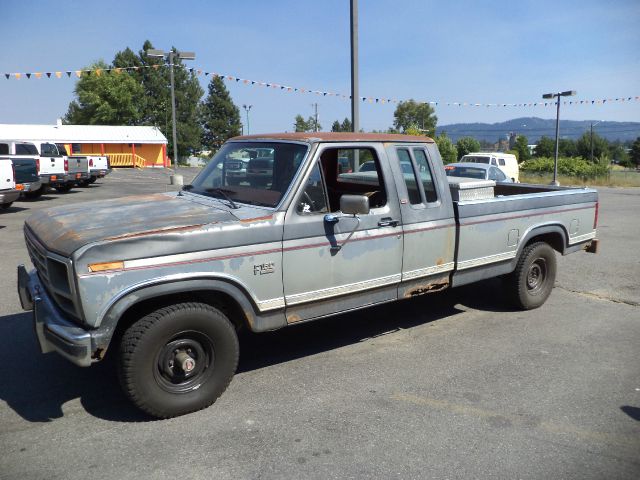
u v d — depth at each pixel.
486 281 7.74
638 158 89.69
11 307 6.13
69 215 4.11
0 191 13.37
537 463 3.30
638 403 4.12
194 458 3.30
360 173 4.91
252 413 3.87
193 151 77.00
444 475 3.16
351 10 10.14
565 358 4.99
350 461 3.29
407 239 4.84
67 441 3.47
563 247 6.59
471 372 4.64
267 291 4.03
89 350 3.38
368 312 6.31
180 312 3.63
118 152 53.25
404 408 3.97
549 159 40.25
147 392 3.60
